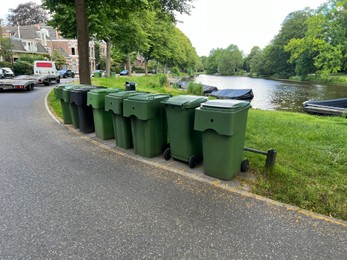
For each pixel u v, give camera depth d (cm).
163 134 458
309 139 580
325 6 4362
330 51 4281
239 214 286
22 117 786
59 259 220
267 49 6925
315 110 1280
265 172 383
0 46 3148
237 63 9575
